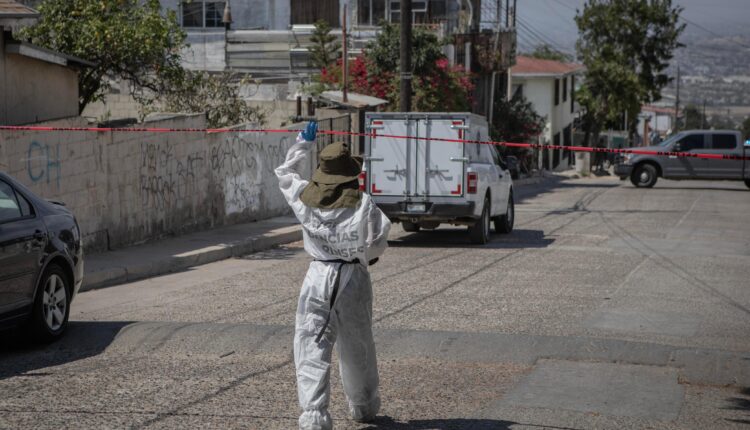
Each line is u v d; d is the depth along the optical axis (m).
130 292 11.88
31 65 16.05
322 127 23.06
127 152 15.50
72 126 14.24
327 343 5.67
